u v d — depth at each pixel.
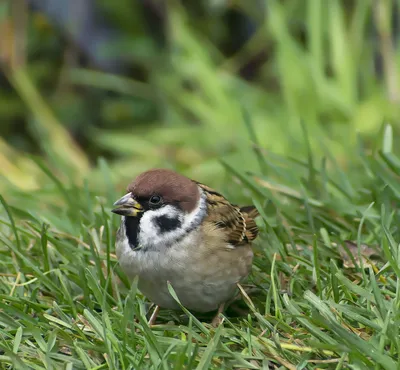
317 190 10.45
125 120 17.47
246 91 16.17
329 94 15.19
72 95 17.53
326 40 16.88
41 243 8.94
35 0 16.58
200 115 15.73
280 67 15.47
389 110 14.80
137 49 16.98
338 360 7.07
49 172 10.72
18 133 18.02
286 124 14.91
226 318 7.63
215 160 13.91
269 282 8.70
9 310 7.89
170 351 7.07
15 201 12.11
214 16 18.09
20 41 16.59
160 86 16.77
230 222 8.25
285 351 7.25
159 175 8.05
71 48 17.20
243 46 18.20
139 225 7.91
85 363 7.18
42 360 7.24
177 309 8.32
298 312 7.67
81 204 11.02
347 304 7.88
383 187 9.67
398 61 15.38
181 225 7.92
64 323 7.79
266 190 10.05
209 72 15.91
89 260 9.25
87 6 16.83
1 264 9.20
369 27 16.81
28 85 16.53
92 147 17.39
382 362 6.74
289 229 9.48
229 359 7.19
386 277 8.39
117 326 7.68
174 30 16.31
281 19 15.71
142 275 7.96
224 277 8.06
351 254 8.64
